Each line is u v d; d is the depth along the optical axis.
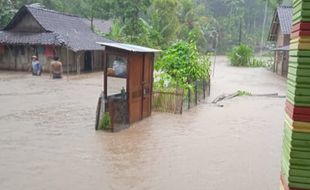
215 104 18.05
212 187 7.50
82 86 23.67
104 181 7.68
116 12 49.66
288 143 3.05
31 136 11.09
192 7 69.31
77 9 65.62
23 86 23.14
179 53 17.58
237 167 8.75
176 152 9.80
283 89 26.23
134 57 12.55
